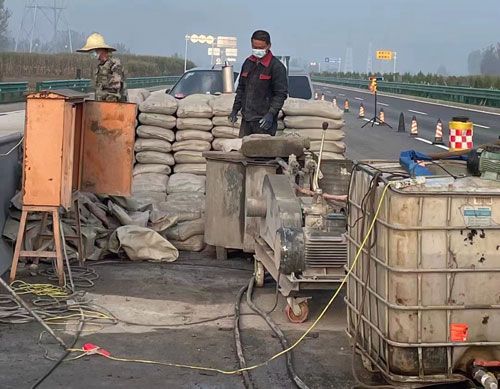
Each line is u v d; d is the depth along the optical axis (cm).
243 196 843
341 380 514
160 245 856
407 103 4581
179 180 1118
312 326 616
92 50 1004
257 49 951
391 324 451
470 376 455
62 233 741
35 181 710
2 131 1294
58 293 694
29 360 530
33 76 5556
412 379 451
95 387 489
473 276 446
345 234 563
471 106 4109
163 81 6044
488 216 444
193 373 521
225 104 1160
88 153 817
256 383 505
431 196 439
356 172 521
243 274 810
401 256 442
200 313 662
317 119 1112
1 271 743
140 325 621
